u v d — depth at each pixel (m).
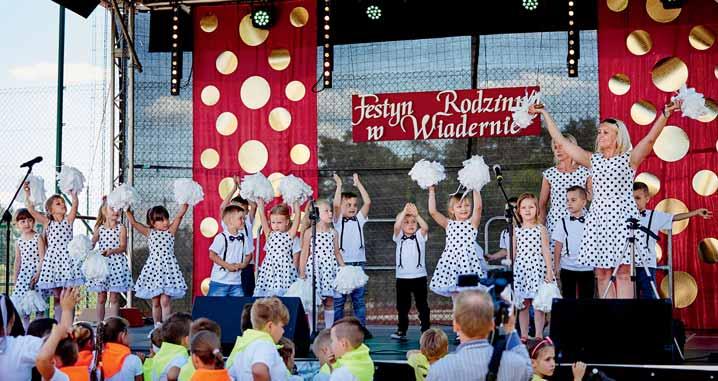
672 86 9.26
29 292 8.66
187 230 9.96
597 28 9.47
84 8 8.70
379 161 9.82
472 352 3.83
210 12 10.18
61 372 4.50
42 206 9.62
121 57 9.91
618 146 6.84
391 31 9.85
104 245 8.96
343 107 9.92
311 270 8.16
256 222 9.66
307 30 10.03
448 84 9.70
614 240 6.71
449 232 8.00
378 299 9.69
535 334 7.43
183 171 10.02
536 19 9.55
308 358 6.28
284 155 9.97
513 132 9.54
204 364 4.58
